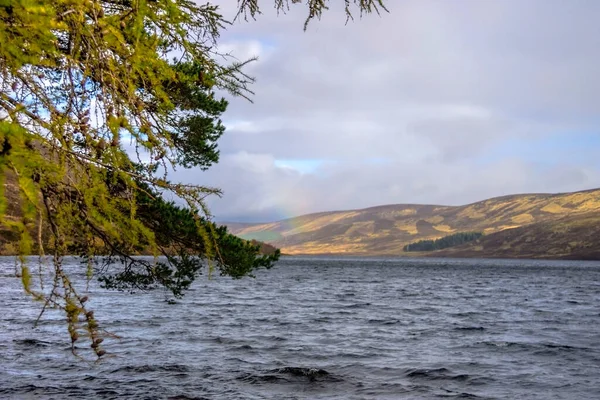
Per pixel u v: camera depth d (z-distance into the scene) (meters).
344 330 28.17
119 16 2.42
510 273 140.12
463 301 50.16
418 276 113.88
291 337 25.27
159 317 32.22
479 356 21.22
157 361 18.59
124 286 7.82
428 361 20.00
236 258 8.34
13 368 16.64
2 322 26.78
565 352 22.33
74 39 2.31
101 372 16.56
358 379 16.88
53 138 2.13
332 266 189.75
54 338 22.23
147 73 2.53
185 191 2.76
